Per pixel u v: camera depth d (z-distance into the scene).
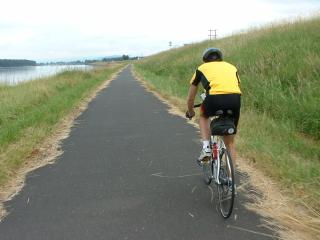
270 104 10.42
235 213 4.54
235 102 4.46
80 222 4.46
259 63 14.07
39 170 6.48
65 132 9.42
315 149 7.09
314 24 17.42
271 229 4.13
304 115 8.73
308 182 5.12
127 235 4.10
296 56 13.01
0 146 7.42
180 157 6.97
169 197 5.13
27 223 4.48
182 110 11.99
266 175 5.70
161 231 4.16
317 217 4.32
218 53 4.83
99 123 10.50
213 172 5.11
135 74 38.88
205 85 4.57
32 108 12.30
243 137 7.60
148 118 11.01
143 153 7.31
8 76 25.12
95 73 34.03
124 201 5.04
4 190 5.59
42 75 26.25
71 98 14.93
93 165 6.66
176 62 30.78
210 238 3.98
